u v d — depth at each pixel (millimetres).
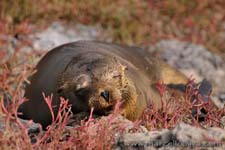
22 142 26906
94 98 30172
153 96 35594
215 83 48562
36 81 34844
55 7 52344
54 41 47844
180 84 39375
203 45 56000
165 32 56562
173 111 31547
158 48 52781
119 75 31141
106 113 30594
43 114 33844
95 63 31406
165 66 41375
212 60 51656
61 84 31703
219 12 60344
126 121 29562
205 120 30953
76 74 31172
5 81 37062
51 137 27750
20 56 43094
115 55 36812
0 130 28922
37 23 50281
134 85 32906
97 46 37156
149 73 39625
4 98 36344
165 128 29438
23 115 35344
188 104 31469
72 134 27484
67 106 30953
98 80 30500
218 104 41062
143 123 30672
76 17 53281
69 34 50750
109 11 54625
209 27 58031
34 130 30328
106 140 26859
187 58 51250
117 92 30578
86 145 26859
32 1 51312
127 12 55250
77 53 34906
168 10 58406
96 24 53875
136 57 39438
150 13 56469
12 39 46344
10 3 50656
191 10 59062
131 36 54250
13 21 50188
